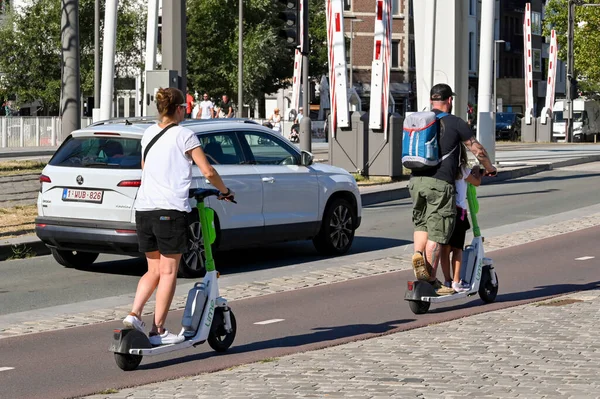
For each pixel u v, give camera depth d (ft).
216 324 41.27
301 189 69.46
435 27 135.33
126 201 60.75
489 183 132.67
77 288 60.80
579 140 354.95
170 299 39.06
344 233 73.56
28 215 90.02
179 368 39.17
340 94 127.54
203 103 213.87
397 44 411.34
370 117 126.21
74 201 62.34
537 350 38.86
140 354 38.14
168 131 38.75
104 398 33.78
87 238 61.62
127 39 293.84
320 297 56.03
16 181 110.63
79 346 44.24
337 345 42.19
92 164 62.18
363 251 75.72
